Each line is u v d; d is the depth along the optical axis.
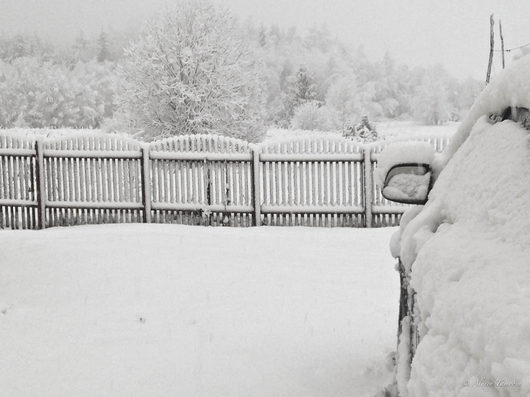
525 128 2.67
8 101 77.44
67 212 13.70
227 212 13.30
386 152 4.02
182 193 13.46
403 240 3.34
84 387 5.00
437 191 3.33
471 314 1.95
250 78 29.05
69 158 13.62
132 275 8.41
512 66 3.02
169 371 5.29
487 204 2.48
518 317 1.73
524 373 1.54
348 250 10.34
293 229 12.59
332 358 5.49
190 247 10.15
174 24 27.06
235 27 28.81
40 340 6.10
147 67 26.64
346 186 12.99
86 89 79.88
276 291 7.79
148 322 6.60
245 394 4.84
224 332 6.26
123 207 13.52
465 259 2.26
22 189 13.77
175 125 26.45
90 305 7.22
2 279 8.26
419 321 2.73
